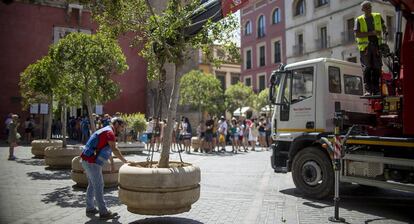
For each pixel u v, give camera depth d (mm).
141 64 31703
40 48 28156
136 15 6895
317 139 8289
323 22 34938
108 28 7066
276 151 9445
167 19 6387
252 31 45656
